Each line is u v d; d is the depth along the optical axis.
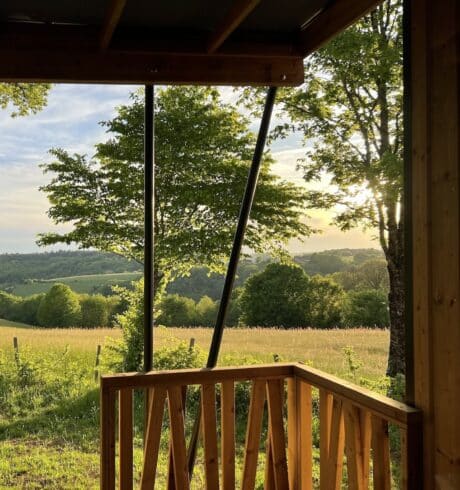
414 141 1.79
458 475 1.57
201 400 2.42
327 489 2.26
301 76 2.73
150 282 2.45
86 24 2.49
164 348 8.66
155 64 2.57
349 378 8.50
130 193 9.82
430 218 1.71
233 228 9.85
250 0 1.90
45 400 7.56
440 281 1.67
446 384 1.64
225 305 2.66
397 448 5.22
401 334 8.66
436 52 1.67
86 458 5.48
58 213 9.99
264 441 6.02
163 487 4.50
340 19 2.24
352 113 8.76
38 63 2.46
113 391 2.29
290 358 9.34
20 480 4.86
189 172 9.98
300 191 9.54
